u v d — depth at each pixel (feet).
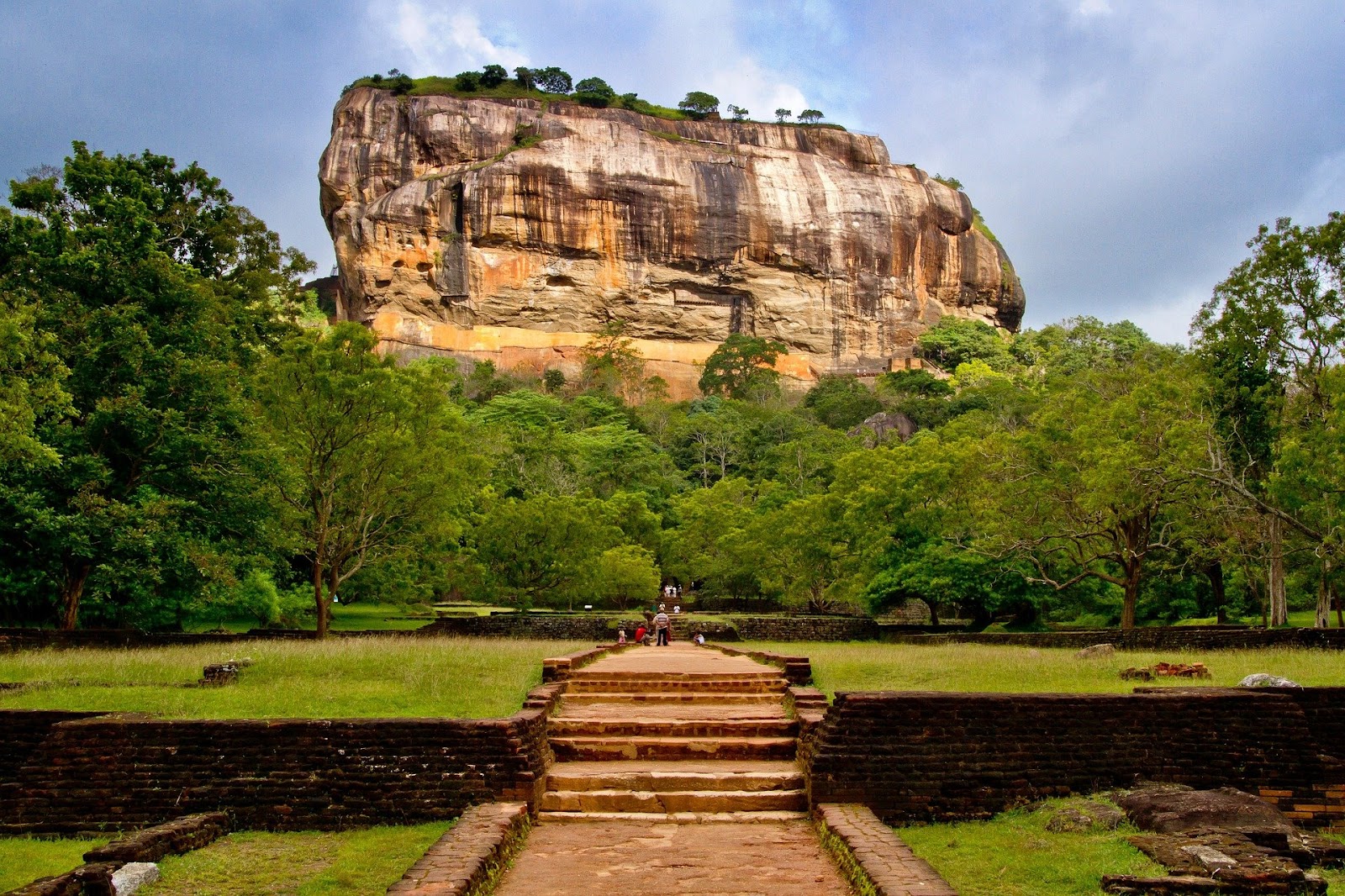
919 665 52.70
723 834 30.53
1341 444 72.74
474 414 256.52
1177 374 92.43
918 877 22.88
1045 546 102.06
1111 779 34.42
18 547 75.77
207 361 79.00
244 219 100.73
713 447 256.73
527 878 25.98
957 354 356.18
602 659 61.11
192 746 32.89
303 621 107.34
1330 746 36.04
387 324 336.49
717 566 152.46
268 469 82.38
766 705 44.14
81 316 76.33
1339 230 80.59
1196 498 89.45
